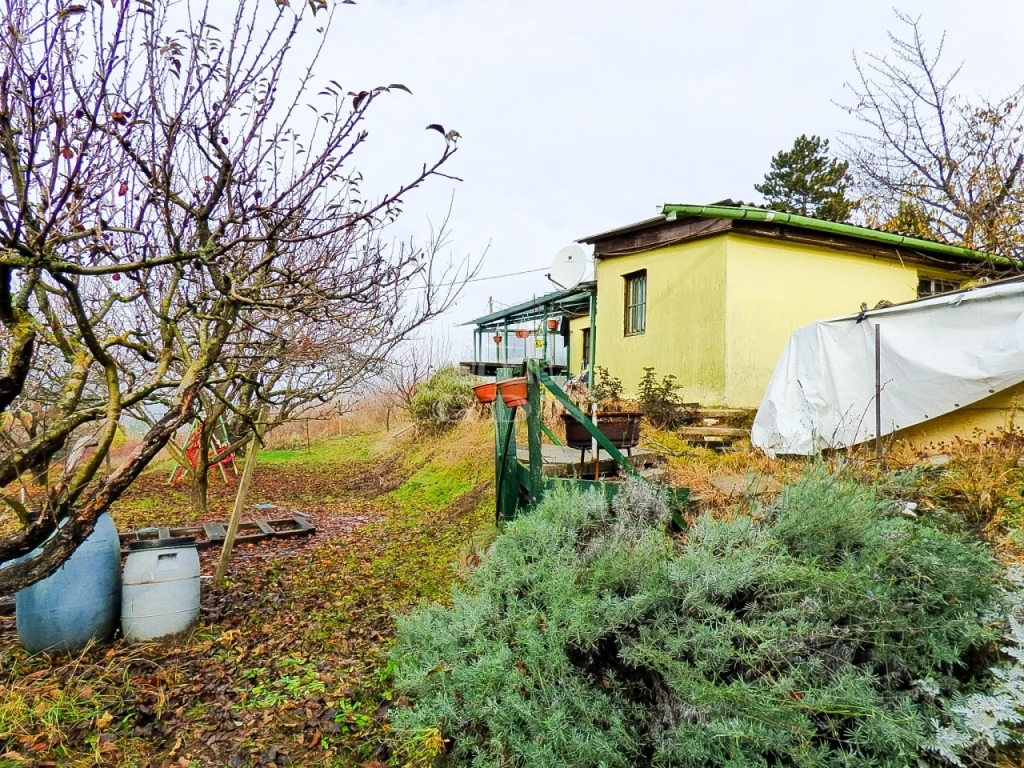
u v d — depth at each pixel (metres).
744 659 1.82
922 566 2.15
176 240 2.28
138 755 2.46
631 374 9.27
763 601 2.07
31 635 3.28
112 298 2.83
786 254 8.16
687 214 7.77
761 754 1.74
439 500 7.65
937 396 4.85
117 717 2.73
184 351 3.13
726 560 2.14
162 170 2.24
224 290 2.69
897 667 1.96
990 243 9.78
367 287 3.26
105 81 1.98
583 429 4.18
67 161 1.99
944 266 9.48
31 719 2.60
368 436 16.33
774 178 23.50
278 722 2.69
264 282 3.05
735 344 7.81
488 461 8.22
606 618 2.01
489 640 2.21
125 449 7.83
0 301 2.05
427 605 2.81
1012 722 1.83
